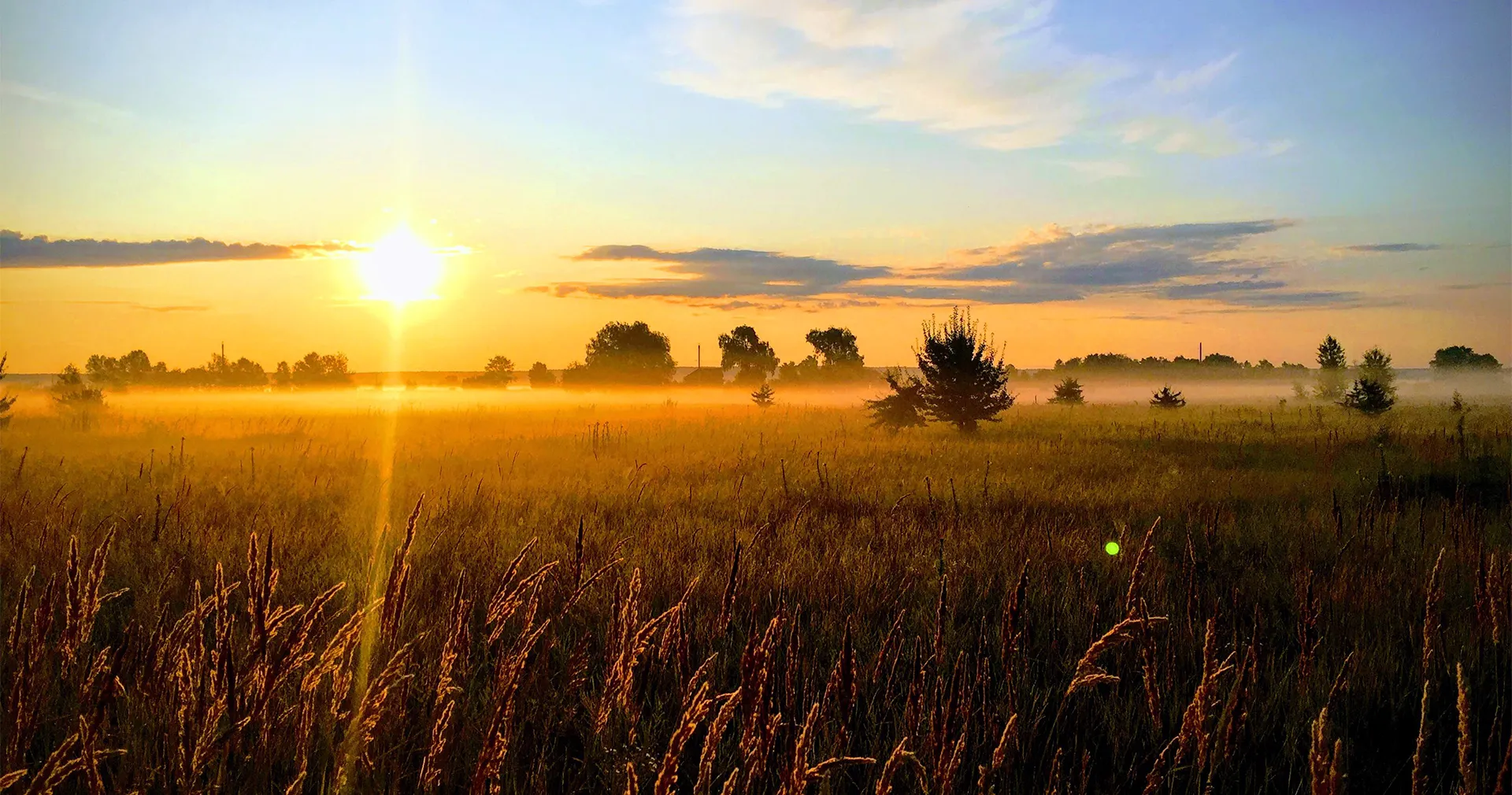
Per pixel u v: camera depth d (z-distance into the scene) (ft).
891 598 18.13
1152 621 8.44
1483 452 44.21
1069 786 9.70
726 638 14.46
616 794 9.15
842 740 8.71
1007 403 77.15
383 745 9.26
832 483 37.68
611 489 34.99
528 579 8.97
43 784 6.72
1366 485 37.17
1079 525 27.89
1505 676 13.57
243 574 17.67
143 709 9.55
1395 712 12.57
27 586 8.77
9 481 31.81
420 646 12.34
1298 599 17.03
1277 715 12.17
